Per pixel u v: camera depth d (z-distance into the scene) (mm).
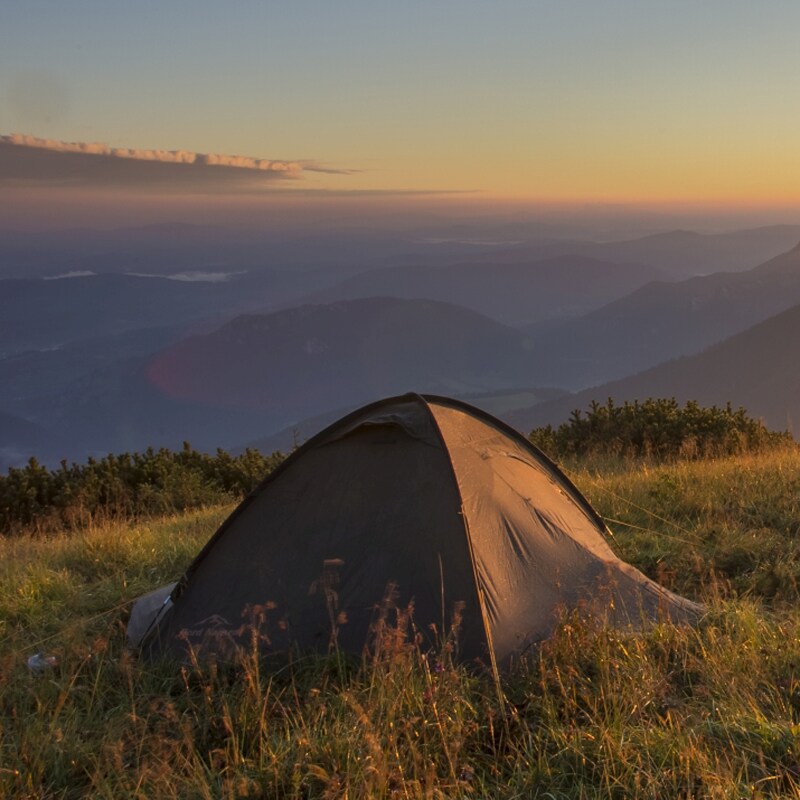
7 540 11977
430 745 4195
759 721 4195
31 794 3955
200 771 3980
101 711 4918
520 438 7383
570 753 4090
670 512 9594
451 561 5664
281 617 5773
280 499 6285
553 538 6379
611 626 5586
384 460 6223
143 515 14266
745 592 6688
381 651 5090
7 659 5371
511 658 5277
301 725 4465
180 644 5789
